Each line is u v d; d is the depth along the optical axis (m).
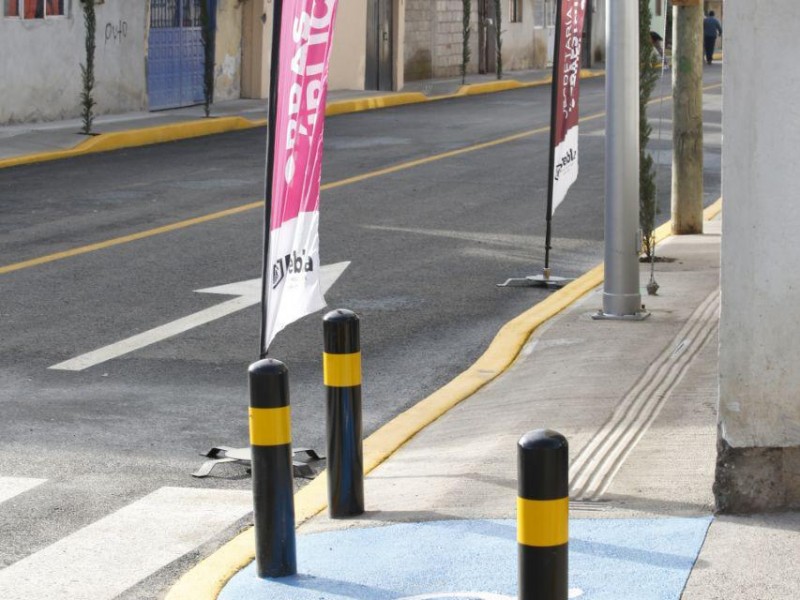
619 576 6.94
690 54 18.22
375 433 10.05
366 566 7.31
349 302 14.81
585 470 8.69
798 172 7.36
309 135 8.20
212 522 8.43
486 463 8.99
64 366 12.12
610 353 11.80
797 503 7.74
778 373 7.58
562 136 15.37
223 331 13.42
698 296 14.16
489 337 13.30
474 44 53.41
